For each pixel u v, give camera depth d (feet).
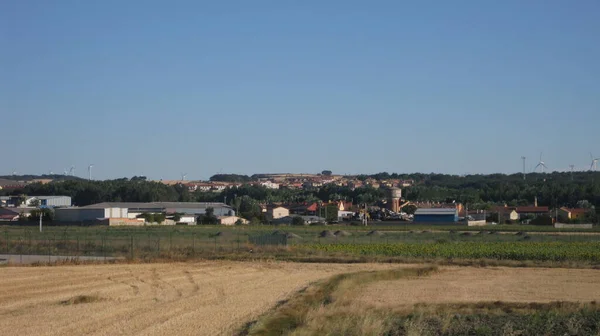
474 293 148.15
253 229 409.49
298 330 90.84
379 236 345.31
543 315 119.65
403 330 101.35
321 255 234.58
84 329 90.53
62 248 253.03
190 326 93.81
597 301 137.28
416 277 181.98
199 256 228.63
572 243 284.20
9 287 143.64
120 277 165.78
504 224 496.23
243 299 125.90
